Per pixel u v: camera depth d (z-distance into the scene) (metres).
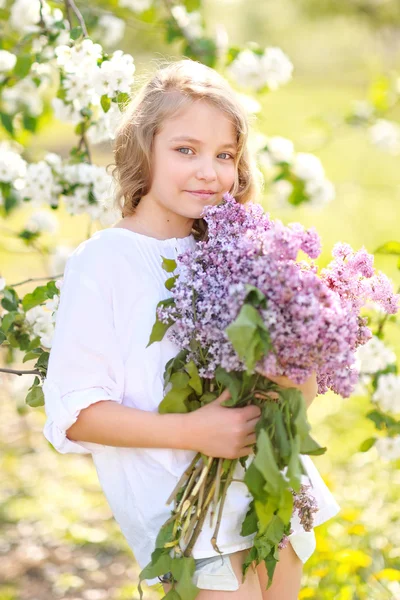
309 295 1.42
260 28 11.11
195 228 1.88
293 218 7.26
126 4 3.23
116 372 1.64
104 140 2.54
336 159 9.96
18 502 3.47
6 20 2.93
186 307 1.53
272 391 1.56
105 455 1.72
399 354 4.11
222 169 1.77
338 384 1.45
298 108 12.30
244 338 1.37
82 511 3.44
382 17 9.67
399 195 6.16
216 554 1.62
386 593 2.42
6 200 2.65
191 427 1.57
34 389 1.99
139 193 1.85
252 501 1.64
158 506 1.66
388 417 2.45
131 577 2.96
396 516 2.98
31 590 2.83
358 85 14.40
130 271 1.68
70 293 1.66
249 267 1.49
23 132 3.10
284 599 1.85
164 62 2.20
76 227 7.32
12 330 2.21
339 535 2.71
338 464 3.63
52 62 2.70
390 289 1.67
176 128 1.74
